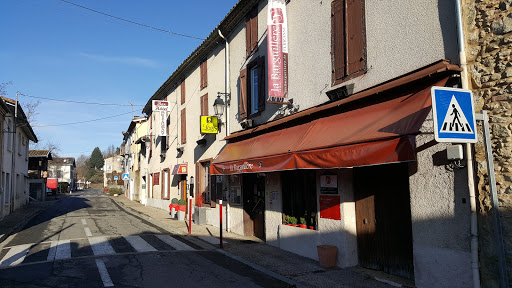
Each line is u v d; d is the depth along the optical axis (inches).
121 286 242.4
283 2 374.9
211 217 558.9
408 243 242.7
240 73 480.1
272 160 317.4
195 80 674.8
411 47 237.1
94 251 355.3
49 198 1589.6
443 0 217.5
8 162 745.0
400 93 239.3
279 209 373.7
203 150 608.7
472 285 189.8
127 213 812.0
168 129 872.3
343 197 285.3
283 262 310.0
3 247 390.0
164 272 278.7
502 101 185.9
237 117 492.4
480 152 189.9
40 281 253.3
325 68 321.1
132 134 1507.1
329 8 319.6
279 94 364.2
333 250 285.4
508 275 174.4
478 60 197.3
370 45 271.4
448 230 204.5
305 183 338.3
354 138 235.0
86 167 4544.8
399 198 250.5
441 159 209.9
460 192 198.7
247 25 463.5
